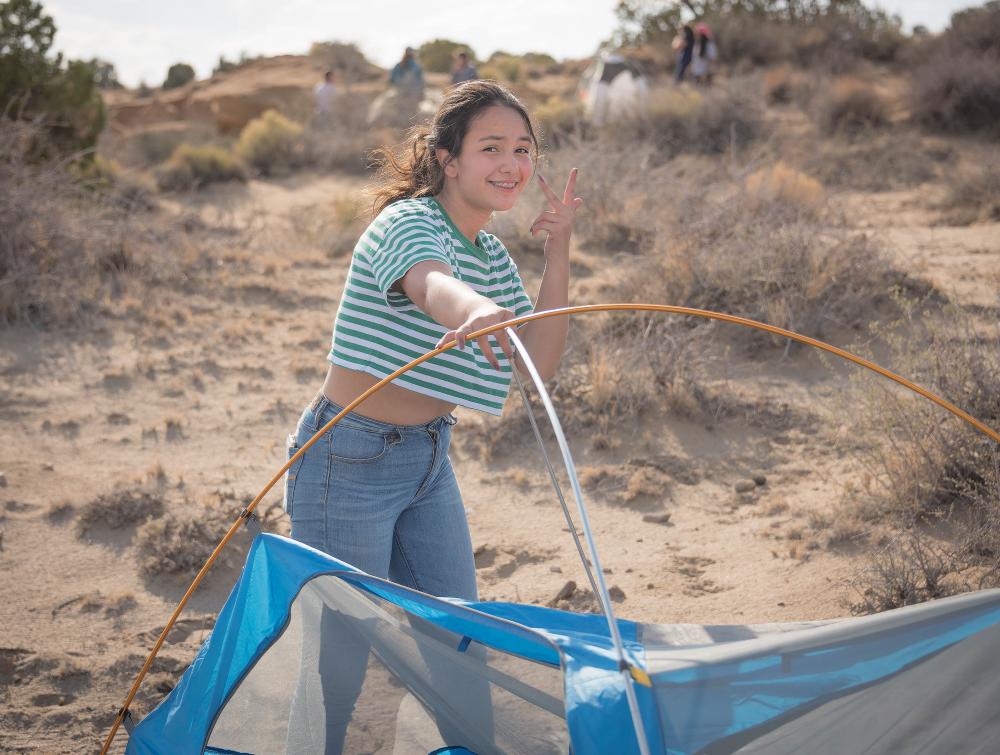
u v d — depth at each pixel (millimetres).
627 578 4551
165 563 4711
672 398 6371
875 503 4809
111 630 4238
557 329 2811
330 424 2537
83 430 6547
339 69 35938
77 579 4691
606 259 10031
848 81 19109
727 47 27016
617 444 5973
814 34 26781
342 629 2404
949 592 3908
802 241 7957
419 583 2848
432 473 2721
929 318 7297
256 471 5914
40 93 13586
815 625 2203
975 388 4992
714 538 4875
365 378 2568
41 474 5836
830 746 1942
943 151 15836
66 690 3793
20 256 9016
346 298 2551
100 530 5164
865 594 4031
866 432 5336
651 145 16109
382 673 2373
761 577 4418
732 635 2203
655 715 1823
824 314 7375
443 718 2328
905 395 5281
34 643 4117
